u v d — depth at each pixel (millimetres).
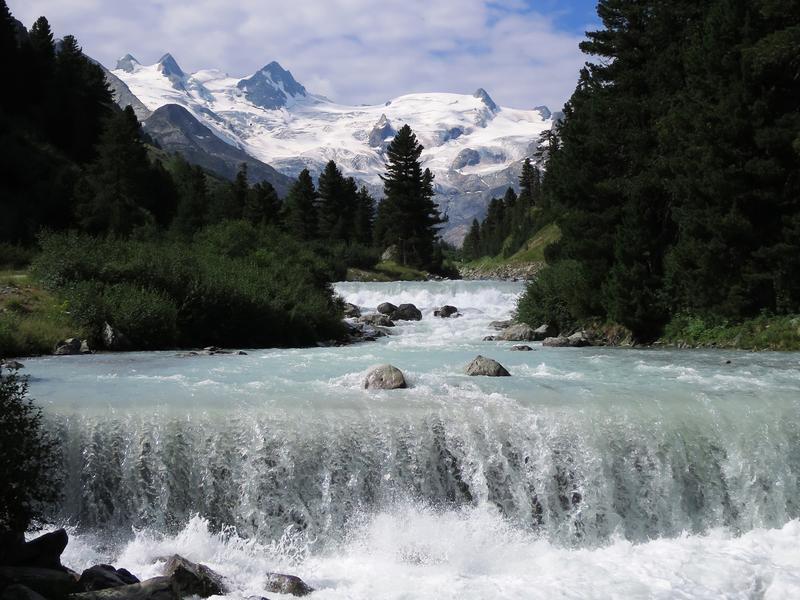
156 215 87688
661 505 11750
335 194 125812
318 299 34000
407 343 29906
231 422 11883
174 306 26281
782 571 8875
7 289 25906
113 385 15492
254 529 11016
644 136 31641
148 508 11125
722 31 26781
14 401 8445
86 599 7059
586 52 38094
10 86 89125
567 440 11992
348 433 11656
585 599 8000
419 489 11523
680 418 12812
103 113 108688
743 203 25328
